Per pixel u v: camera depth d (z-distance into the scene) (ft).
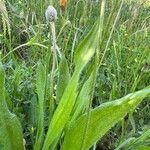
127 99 0.71
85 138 0.77
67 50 1.42
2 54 1.32
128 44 1.63
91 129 0.76
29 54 1.49
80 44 0.74
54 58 0.83
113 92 1.19
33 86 1.10
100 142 1.12
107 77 1.37
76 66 0.75
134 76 1.28
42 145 0.87
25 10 1.76
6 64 1.19
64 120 0.78
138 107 1.30
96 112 0.74
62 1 1.00
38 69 0.87
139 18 1.82
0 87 0.75
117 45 1.52
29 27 1.61
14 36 1.60
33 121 0.99
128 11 1.96
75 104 0.84
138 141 0.90
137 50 1.53
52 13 0.78
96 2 1.85
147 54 1.47
